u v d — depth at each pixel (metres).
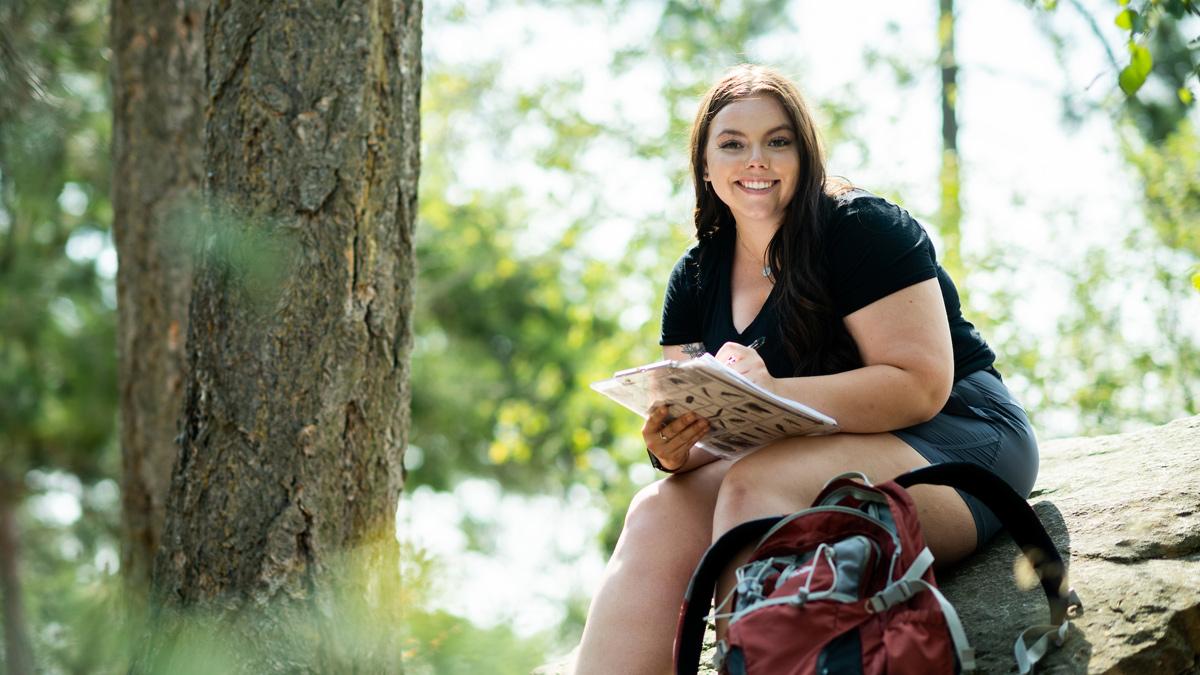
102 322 12.01
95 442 12.34
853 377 2.73
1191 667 2.67
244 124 3.45
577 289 13.32
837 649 2.25
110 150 5.74
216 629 3.22
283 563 3.26
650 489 2.98
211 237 3.41
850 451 2.73
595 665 2.72
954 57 9.57
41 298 11.20
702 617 2.57
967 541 2.88
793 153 2.95
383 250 3.49
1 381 11.53
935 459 2.80
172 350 5.53
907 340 2.76
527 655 3.15
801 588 2.29
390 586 3.45
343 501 3.36
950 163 8.55
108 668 3.54
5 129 5.26
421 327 14.90
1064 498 3.30
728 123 2.98
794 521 2.46
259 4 3.48
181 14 5.63
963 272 8.00
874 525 2.40
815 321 2.85
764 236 3.03
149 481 5.50
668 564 2.82
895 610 2.29
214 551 3.29
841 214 2.88
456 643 3.13
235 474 3.32
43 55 5.68
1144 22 3.74
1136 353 7.61
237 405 3.34
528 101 12.23
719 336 3.10
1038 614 2.75
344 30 3.48
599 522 14.88
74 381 11.85
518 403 13.76
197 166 5.61
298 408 3.34
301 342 3.36
